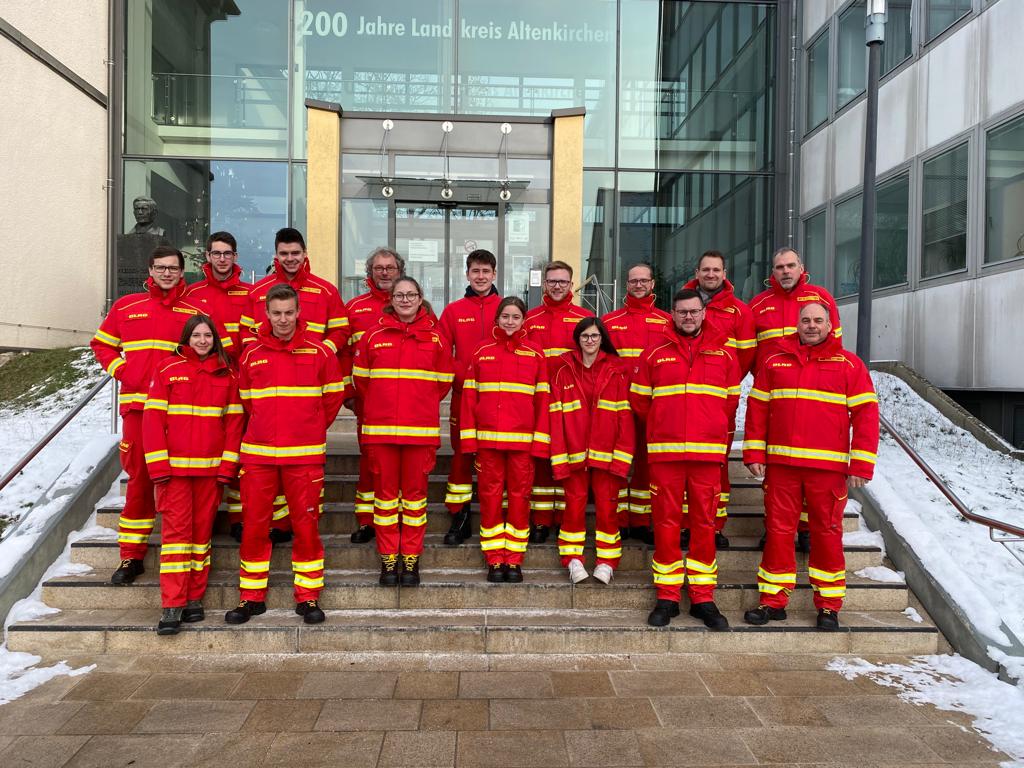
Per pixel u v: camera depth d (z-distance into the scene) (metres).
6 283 10.59
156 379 4.25
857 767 3.12
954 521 5.63
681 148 12.99
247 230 12.68
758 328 5.46
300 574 4.38
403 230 12.03
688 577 4.51
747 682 3.95
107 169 12.94
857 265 11.33
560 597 4.66
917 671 4.12
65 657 4.14
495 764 3.10
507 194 12.00
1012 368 8.08
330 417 4.49
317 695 3.73
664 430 4.42
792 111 13.16
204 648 4.21
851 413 4.39
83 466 5.60
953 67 9.13
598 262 12.82
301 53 12.61
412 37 12.71
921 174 9.80
